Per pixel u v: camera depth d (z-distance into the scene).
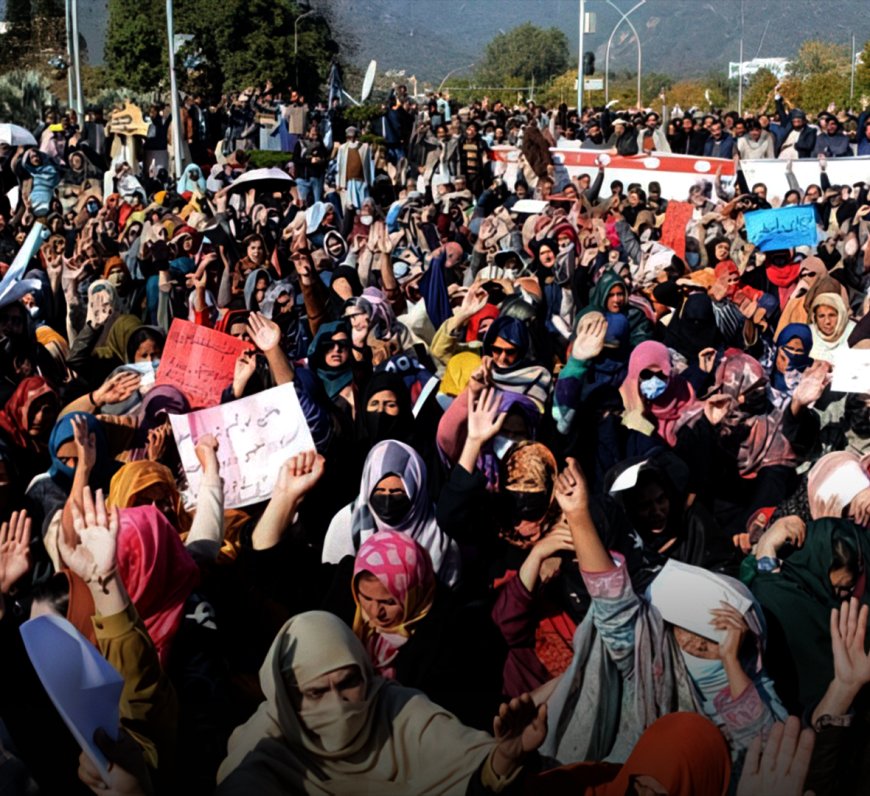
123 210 15.83
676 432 6.12
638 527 4.62
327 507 5.57
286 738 3.49
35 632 3.04
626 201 16.64
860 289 11.69
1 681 3.99
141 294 9.61
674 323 8.19
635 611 3.87
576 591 4.20
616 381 6.23
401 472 4.65
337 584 4.50
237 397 5.99
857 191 17.58
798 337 7.13
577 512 3.92
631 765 3.54
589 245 10.81
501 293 8.58
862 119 20.53
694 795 3.49
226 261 9.69
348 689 3.45
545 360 7.46
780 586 4.26
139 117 22.88
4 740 3.56
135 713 3.51
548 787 3.63
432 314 8.92
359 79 51.22
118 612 3.51
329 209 14.21
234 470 4.93
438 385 6.36
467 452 4.74
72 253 11.96
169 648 4.04
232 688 4.20
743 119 20.98
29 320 7.86
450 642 4.14
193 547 4.49
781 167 19.84
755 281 11.41
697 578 3.87
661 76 82.38
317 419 5.67
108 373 7.76
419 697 3.57
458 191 18.52
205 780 3.82
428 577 4.14
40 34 41.22
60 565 4.34
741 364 5.91
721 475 5.75
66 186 19.69
